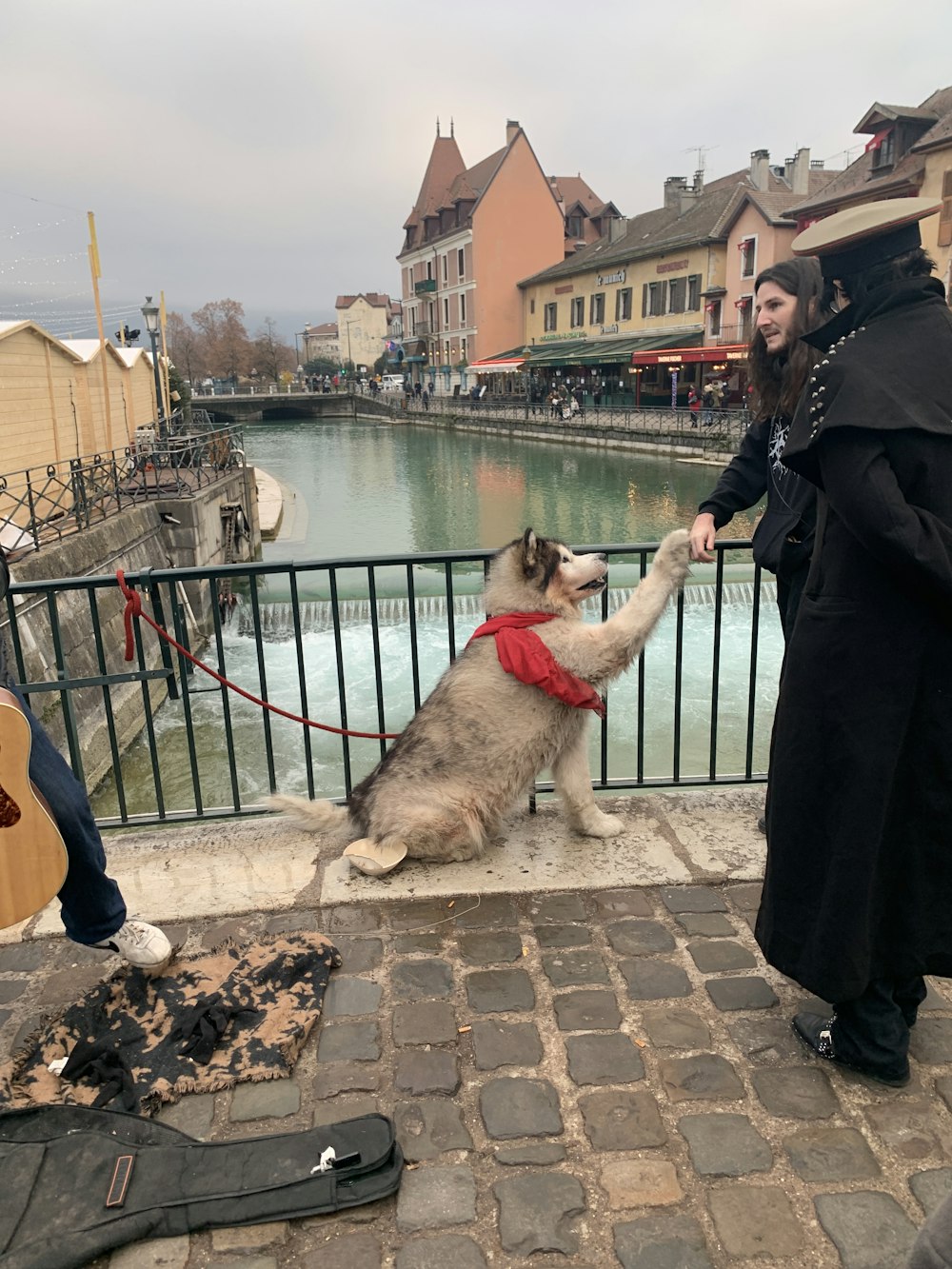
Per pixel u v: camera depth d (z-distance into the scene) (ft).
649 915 10.71
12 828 7.48
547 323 208.54
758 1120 7.59
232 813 13.66
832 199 108.17
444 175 266.36
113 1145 7.18
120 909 8.87
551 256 225.56
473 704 11.33
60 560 41.06
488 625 11.57
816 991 7.38
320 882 11.55
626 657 11.21
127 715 42.86
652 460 132.36
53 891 7.72
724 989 9.33
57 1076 8.27
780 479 10.07
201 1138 7.55
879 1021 7.70
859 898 7.06
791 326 9.34
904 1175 7.02
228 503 71.61
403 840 11.57
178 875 11.84
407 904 11.03
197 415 137.80
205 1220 6.60
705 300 144.25
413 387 274.77
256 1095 7.99
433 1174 7.11
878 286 6.76
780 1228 6.57
